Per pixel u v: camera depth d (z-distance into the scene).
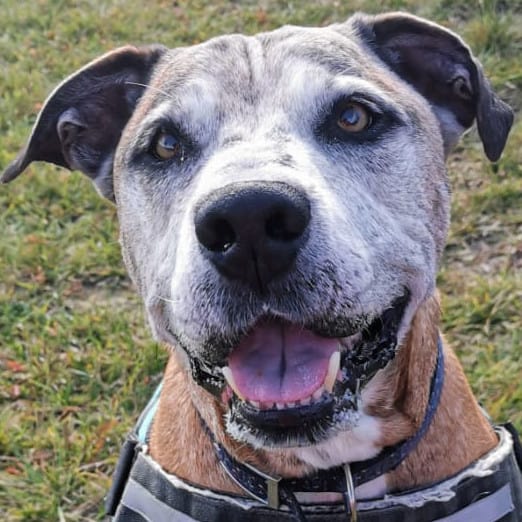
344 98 0.50
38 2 1.45
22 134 1.11
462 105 0.57
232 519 0.52
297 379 0.46
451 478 0.52
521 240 0.86
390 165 0.50
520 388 0.73
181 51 0.56
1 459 0.72
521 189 0.90
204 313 0.44
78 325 0.82
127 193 0.53
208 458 0.53
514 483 0.54
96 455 0.72
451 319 0.80
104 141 0.60
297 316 0.44
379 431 0.51
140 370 0.78
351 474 0.52
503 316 0.80
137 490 0.54
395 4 1.25
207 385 0.50
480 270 0.84
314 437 0.46
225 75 0.51
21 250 0.90
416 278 0.50
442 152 0.55
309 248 0.43
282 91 0.50
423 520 0.51
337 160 0.49
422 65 0.57
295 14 1.28
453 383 0.55
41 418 0.75
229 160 0.46
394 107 0.51
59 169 1.02
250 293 0.44
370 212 0.48
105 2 1.42
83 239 0.93
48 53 1.30
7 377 0.78
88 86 0.58
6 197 0.99
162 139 0.52
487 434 0.56
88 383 0.77
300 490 0.52
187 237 0.45
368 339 0.49
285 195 0.42
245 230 0.42
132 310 0.84
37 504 0.69
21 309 0.84
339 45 0.52
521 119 1.01
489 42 1.12
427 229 0.51
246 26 1.28
